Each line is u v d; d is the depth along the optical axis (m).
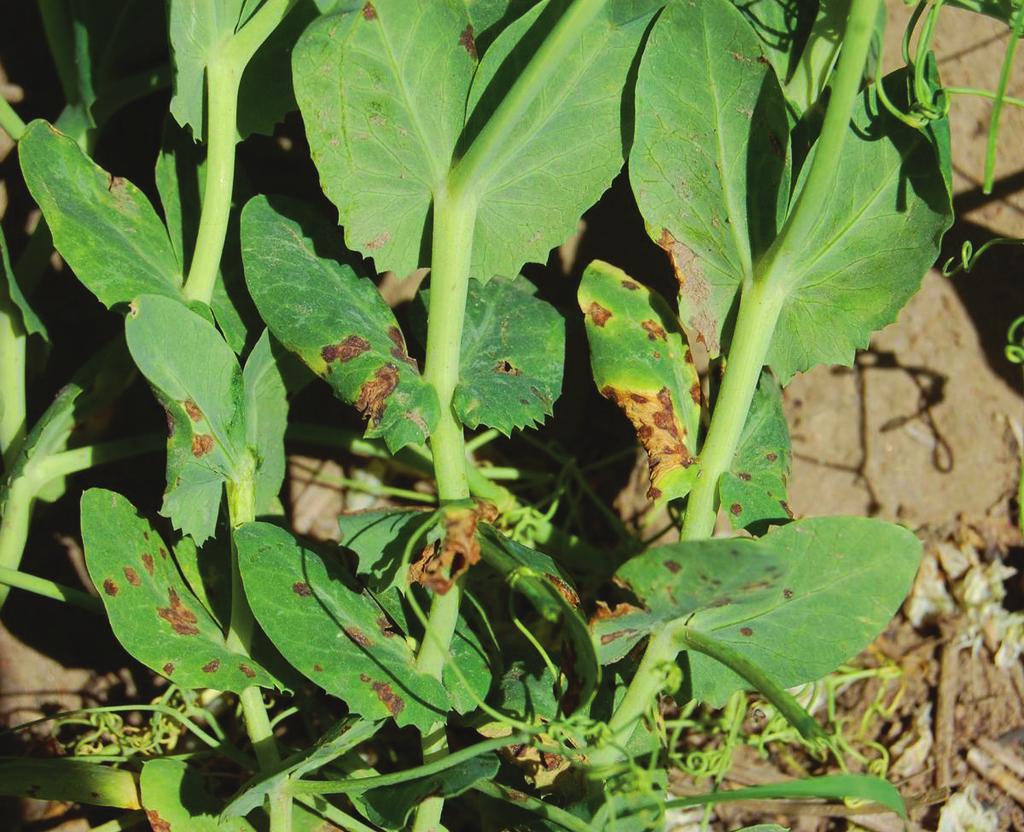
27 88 0.67
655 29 0.60
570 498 0.69
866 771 0.67
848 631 0.61
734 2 0.63
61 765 0.63
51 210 0.61
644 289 0.63
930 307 0.69
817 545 0.60
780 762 0.68
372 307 0.62
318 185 0.68
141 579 0.61
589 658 0.59
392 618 0.61
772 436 0.63
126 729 0.66
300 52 0.59
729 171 0.61
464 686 0.61
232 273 0.64
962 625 0.69
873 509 0.69
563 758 0.61
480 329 0.63
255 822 0.62
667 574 0.58
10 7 0.67
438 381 0.61
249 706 0.62
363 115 0.60
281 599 0.60
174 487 0.60
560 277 0.69
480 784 0.60
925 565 0.69
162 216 0.68
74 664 0.66
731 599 0.59
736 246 0.61
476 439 0.69
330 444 0.67
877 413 0.70
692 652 0.61
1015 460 0.69
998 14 0.62
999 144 0.69
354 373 0.61
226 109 0.62
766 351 0.61
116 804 0.63
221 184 0.62
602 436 0.70
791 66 0.63
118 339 0.64
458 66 0.60
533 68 0.59
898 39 0.69
